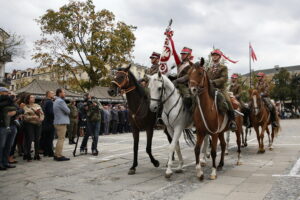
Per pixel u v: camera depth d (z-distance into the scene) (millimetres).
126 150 9938
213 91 5781
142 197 4477
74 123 12102
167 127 6152
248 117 9406
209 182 5371
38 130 8086
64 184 5379
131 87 6230
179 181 5496
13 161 7586
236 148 10383
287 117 53594
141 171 6500
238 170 6457
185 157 8398
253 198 4293
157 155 8805
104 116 16750
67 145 11625
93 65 25578
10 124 6875
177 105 5852
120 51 27047
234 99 7449
